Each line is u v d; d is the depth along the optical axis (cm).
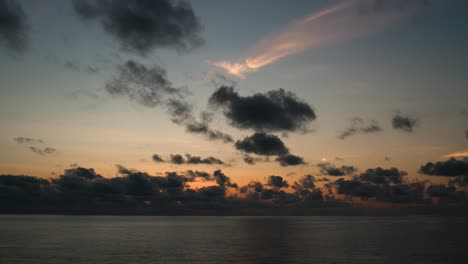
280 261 6153
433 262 5994
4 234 13112
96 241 10162
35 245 8819
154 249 8025
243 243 9688
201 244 9375
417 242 9881
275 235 13425
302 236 12769
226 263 5925
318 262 6006
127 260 6222
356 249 8038
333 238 11638
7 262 5981
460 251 7569
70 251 7525
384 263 5869
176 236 12688
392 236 12594
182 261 6141
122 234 13775
